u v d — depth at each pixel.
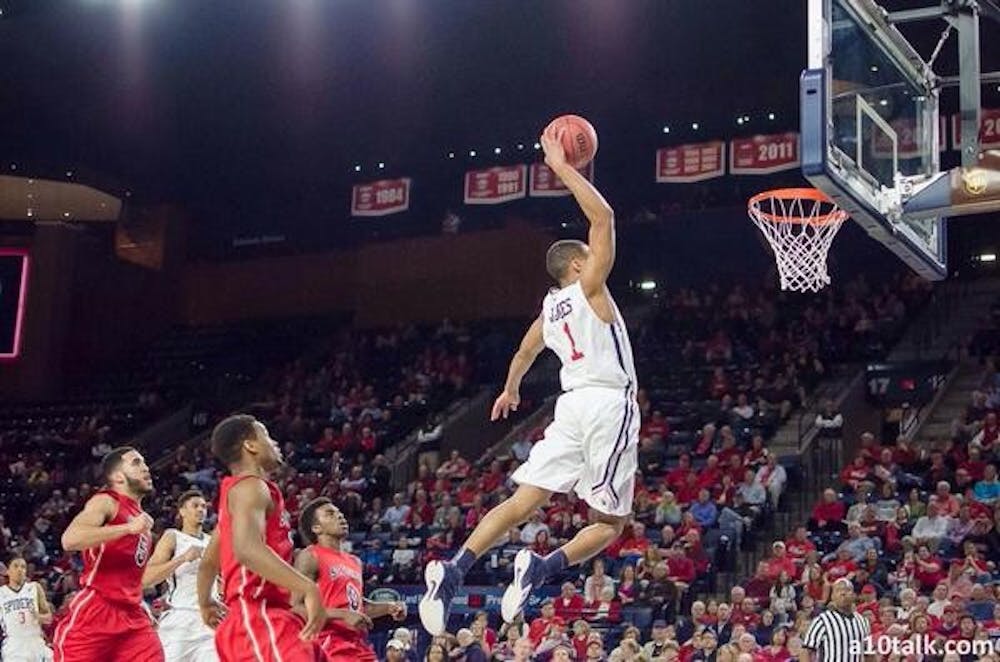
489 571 14.75
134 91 23.50
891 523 13.62
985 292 22.81
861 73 7.29
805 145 6.62
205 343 27.16
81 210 27.27
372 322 26.75
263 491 4.64
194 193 28.31
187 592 8.14
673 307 23.97
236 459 4.70
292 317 27.84
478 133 25.39
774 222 9.15
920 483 15.07
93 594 6.41
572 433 4.40
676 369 21.44
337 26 21.22
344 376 24.20
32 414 24.58
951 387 19.39
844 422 18.70
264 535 4.60
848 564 12.68
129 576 6.50
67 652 6.36
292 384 24.45
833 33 6.93
